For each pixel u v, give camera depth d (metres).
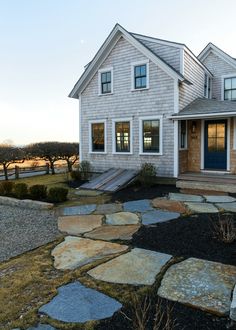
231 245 4.75
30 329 2.72
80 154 14.56
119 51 12.87
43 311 3.01
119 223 6.40
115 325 2.75
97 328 2.71
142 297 3.22
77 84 14.04
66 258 4.48
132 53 12.47
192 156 12.59
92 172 14.13
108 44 12.90
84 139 14.38
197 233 5.43
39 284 3.63
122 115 12.95
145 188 11.01
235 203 8.17
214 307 2.96
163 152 11.85
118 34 12.67
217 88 15.67
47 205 8.11
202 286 3.40
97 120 13.80
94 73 13.76
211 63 15.82
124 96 12.84
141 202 8.58
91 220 6.75
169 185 11.59
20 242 5.39
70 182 13.70
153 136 12.15
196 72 13.66
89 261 4.32
